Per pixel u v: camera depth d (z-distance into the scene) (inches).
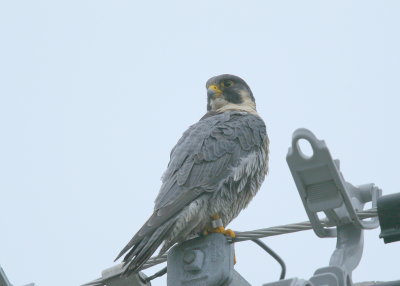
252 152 444.8
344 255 337.1
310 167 323.0
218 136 441.4
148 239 354.9
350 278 306.3
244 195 444.1
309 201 331.6
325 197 328.8
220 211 414.9
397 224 297.1
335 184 325.1
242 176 431.8
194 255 327.3
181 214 382.3
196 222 394.6
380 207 299.4
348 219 337.4
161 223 366.6
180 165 418.0
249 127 455.8
